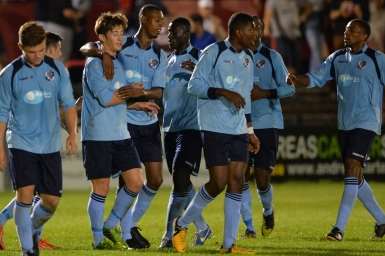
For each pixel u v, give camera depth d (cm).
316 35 7631
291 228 4547
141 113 3800
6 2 7988
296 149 7050
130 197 3628
